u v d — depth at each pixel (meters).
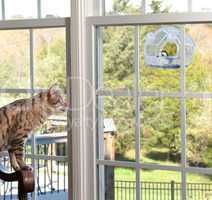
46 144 2.35
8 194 2.47
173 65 2.12
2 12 2.38
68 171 2.26
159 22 2.09
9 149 2.17
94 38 2.20
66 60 2.24
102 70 2.23
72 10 2.17
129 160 2.22
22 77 2.37
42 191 2.37
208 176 2.10
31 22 2.29
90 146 2.21
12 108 2.14
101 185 2.27
